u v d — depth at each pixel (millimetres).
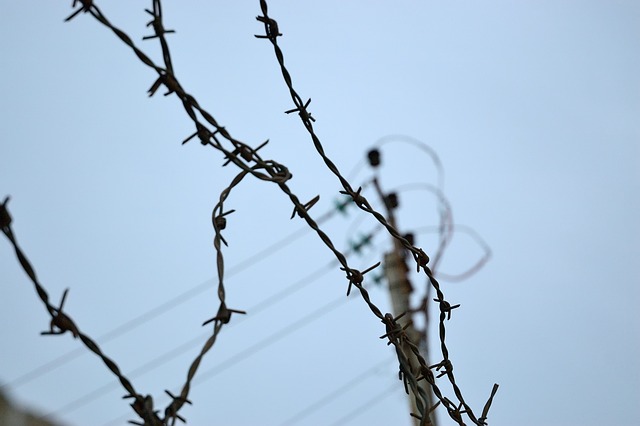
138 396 10172
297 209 13617
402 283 36469
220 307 11305
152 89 12031
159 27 11906
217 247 11945
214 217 12250
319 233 13859
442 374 15492
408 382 14961
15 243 10000
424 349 33750
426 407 14438
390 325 14656
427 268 15336
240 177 12750
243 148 12797
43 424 20469
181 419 10297
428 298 35531
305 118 14305
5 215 9914
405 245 15109
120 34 11648
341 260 14125
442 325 15508
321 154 14555
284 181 13258
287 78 14242
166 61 12039
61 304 10125
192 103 12328
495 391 16109
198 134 12539
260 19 14062
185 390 10484
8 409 19641
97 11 11508
